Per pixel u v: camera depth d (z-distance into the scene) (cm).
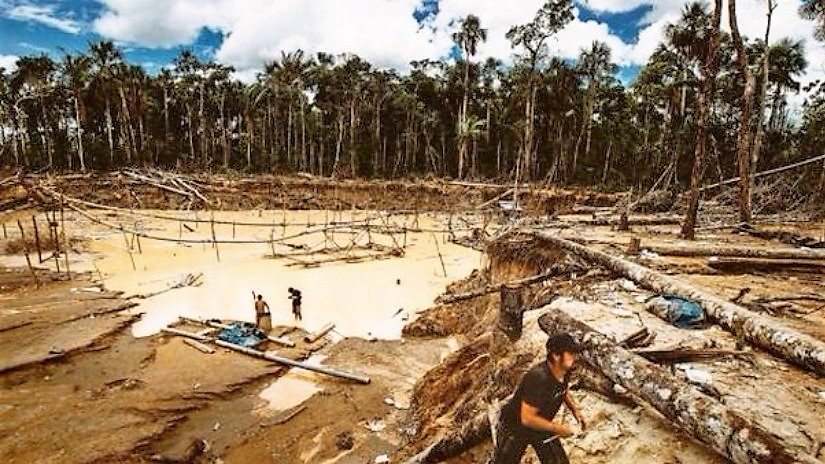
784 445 422
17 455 997
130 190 4578
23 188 2489
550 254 1438
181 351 1529
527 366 721
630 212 2730
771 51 3738
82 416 1149
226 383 1322
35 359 1391
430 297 2095
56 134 5909
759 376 591
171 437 1104
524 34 4588
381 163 6431
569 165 5697
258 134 7150
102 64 5309
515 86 5475
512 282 1101
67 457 992
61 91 5409
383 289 2195
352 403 1254
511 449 459
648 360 612
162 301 1989
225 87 6450
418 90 6366
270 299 2033
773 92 4400
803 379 586
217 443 1093
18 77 5041
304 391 1323
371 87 6088
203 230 3669
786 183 3050
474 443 591
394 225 3572
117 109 5778
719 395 539
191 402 1231
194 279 2275
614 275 1109
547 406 434
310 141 6531
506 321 846
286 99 6575
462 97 6206
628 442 510
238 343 1568
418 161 6675
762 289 985
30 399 1224
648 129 5259
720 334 740
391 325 1777
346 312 1900
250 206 4828
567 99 4928
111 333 1636
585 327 639
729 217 2380
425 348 1581
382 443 1081
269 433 1128
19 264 2522
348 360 1490
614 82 5419
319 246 3164
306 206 4944
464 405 874
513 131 5381
